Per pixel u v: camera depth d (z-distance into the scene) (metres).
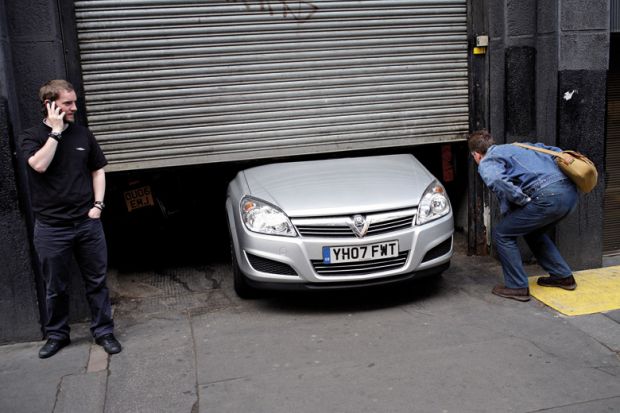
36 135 3.86
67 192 3.94
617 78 5.81
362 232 4.39
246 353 4.07
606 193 5.94
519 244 5.62
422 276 4.61
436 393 3.45
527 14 5.34
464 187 6.39
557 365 3.72
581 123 5.21
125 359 4.09
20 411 3.49
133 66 5.00
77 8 4.82
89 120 4.98
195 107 5.16
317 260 4.42
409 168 5.14
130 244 6.83
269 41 5.25
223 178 6.80
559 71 5.11
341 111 5.48
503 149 4.60
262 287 4.57
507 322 4.36
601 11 5.12
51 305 4.16
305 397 3.47
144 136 5.09
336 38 5.38
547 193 4.44
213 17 5.10
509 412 3.23
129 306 5.14
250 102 5.27
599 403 3.29
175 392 3.62
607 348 3.93
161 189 6.69
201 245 6.88
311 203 4.51
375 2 5.42
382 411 3.29
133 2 4.93
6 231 4.28
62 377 3.87
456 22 5.63
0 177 4.21
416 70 5.60
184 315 4.84
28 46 4.44
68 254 4.04
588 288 4.93
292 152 5.43
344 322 4.49
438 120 5.71
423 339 4.14
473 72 5.68
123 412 3.42
